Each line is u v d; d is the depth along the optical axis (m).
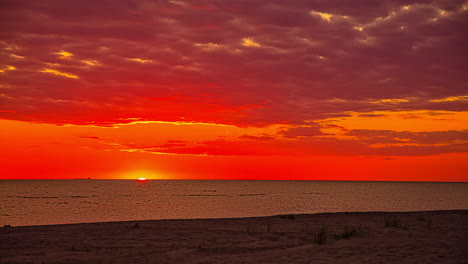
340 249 11.34
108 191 122.19
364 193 112.31
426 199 77.94
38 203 63.00
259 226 19.38
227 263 9.86
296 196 91.44
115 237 15.83
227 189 149.38
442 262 8.80
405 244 11.73
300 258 10.10
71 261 10.87
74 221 34.75
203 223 21.67
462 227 16.84
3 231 18.23
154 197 85.50
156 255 11.67
